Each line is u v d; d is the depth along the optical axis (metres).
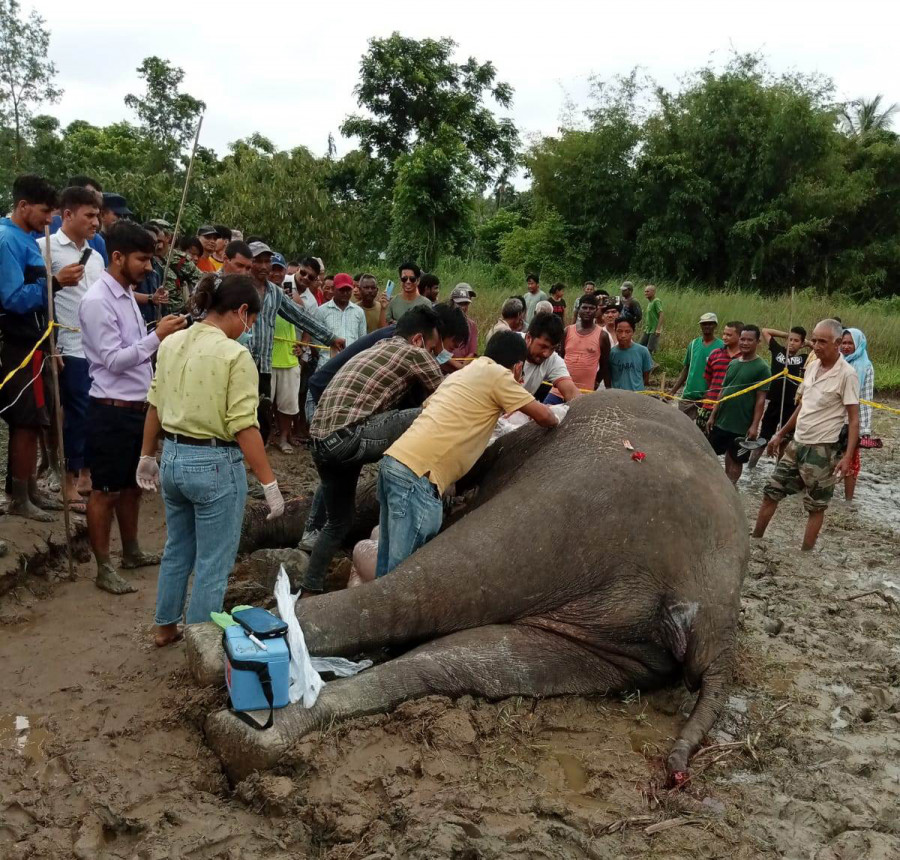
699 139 30.83
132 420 5.05
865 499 9.40
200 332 4.29
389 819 3.34
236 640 3.73
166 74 25.64
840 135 32.06
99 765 3.67
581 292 24.67
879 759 3.96
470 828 3.29
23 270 5.59
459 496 5.20
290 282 8.95
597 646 4.36
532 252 30.67
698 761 3.82
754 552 7.11
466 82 28.75
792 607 5.85
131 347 4.90
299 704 3.76
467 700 4.02
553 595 4.37
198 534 4.32
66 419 6.16
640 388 9.73
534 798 3.50
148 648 4.65
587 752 3.88
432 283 9.63
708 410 9.45
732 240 30.36
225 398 4.18
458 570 4.34
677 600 4.29
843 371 6.94
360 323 9.48
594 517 4.36
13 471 5.77
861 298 30.52
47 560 5.54
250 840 3.28
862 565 7.05
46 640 4.71
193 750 3.82
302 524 6.48
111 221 7.08
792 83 31.17
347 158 27.97
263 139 26.84
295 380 8.92
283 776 3.54
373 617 4.27
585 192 31.33
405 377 5.01
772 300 24.92
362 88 27.84
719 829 3.37
